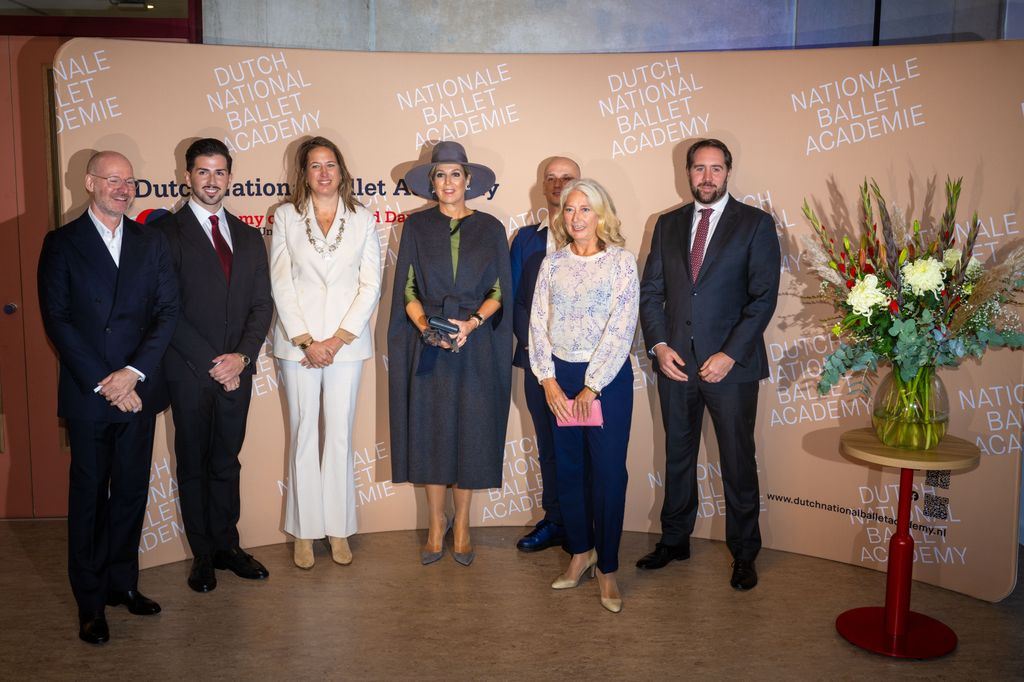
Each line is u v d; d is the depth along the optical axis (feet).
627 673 8.85
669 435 11.46
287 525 11.85
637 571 11.56
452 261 11.43
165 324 9.76
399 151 12.52
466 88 12.56
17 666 8.96
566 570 11.56
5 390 13.76
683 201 12.48
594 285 9.96
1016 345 9.00
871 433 10.06
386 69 12.37
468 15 15.19
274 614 10.23
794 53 11.69
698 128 12.26
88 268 9.26
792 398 12.05
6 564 11.93
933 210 10.98
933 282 8.83
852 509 11.75
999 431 10.60
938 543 11.13
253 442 12.34
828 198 11.62
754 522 11.18
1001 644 9.57
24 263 13.62
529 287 11.68
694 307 10.94
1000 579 10.64
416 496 13.21
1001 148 10.52
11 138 13.46
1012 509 10.52
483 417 11.42
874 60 11.21
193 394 10.59
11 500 13.96
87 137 11.11
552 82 12.61
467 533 11.98
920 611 10.44
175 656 9.19
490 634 9.72
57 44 13.42
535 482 13.33
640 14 15.24
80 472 9.34
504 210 12.83
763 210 11.51
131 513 9.91
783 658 9.19
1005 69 10.44
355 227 11.37
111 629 9.82
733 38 15.26
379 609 10.37
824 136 11.59
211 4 14.51
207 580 10.92
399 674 8.82
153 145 11.47
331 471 11.64
